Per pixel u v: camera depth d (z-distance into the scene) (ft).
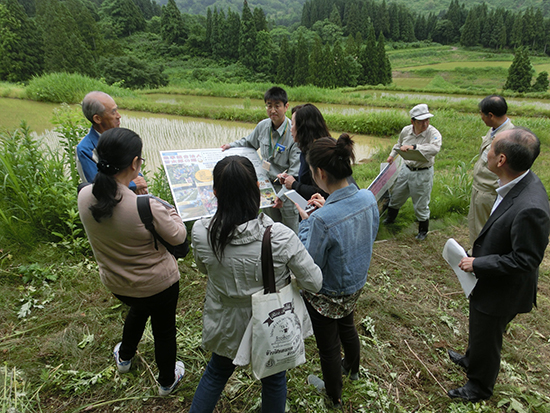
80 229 11.16
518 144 6.05
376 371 7.95
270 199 10.82
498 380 7.84
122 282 5.65
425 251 13.53
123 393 7.01
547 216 5.69
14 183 11.59
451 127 33.76
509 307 6.37
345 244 5.75
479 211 11.34
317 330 6.40
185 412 6.69
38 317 8.75
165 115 42.91
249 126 37.01
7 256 10.51
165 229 5.43
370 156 27.58
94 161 7.82
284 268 5.21
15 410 6.25
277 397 5.62
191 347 8.14
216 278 5.19
